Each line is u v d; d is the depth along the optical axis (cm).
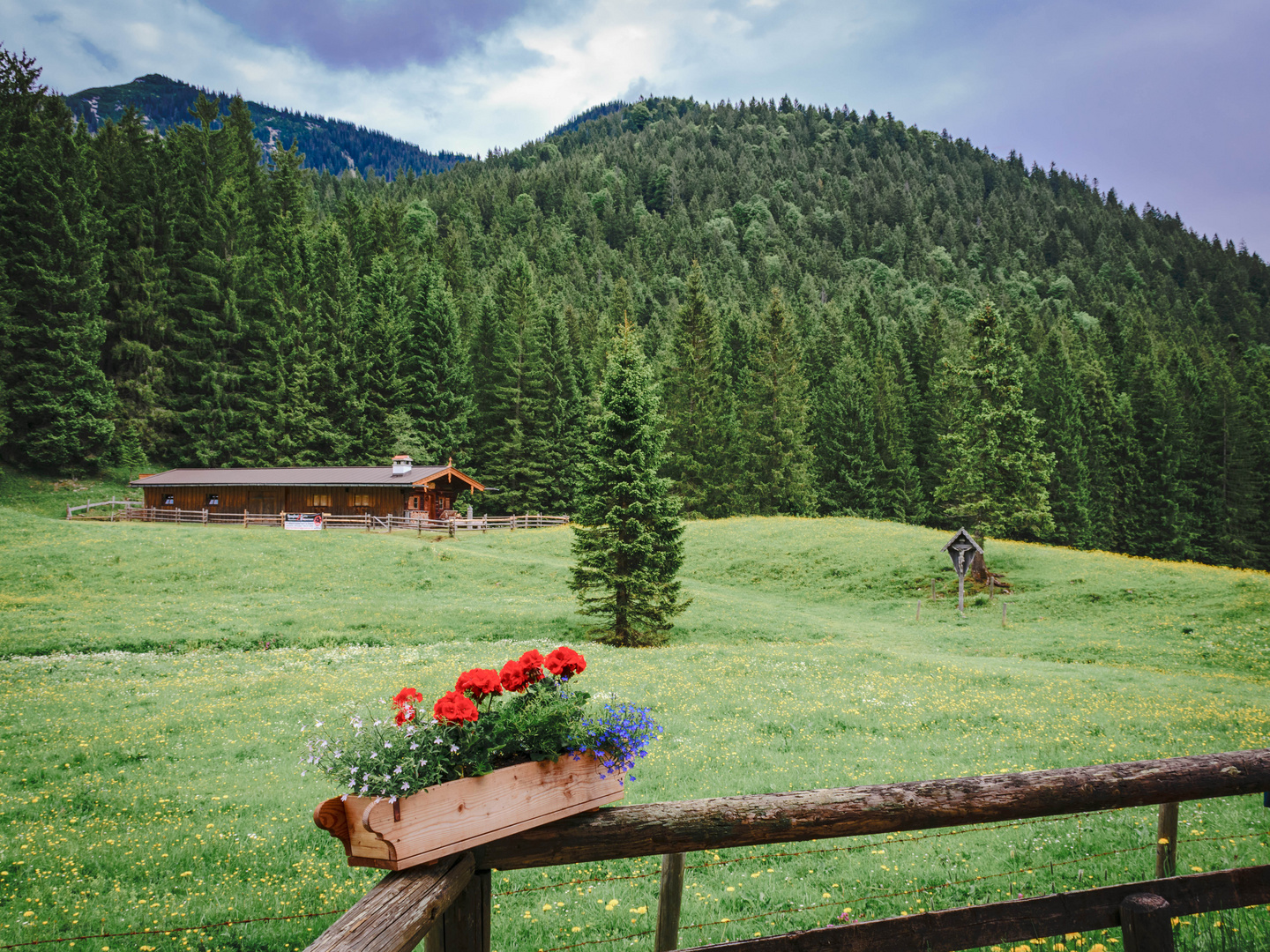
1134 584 3922
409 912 241
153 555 4125
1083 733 1642
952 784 368
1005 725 1722
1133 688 2203
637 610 2992
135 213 7700
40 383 6631
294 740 1530
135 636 2681
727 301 16250
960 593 3872
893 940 341
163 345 7662
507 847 312
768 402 8319
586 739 328
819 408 9050
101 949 660
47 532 4378
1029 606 3878
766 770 1319
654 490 3067
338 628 3033
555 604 3756
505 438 8356
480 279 13888
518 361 8456
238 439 7488
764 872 838
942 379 8275
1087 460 7956
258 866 888
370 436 7806
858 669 2458
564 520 7050
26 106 8100
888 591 4462
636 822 326
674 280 18200
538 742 313
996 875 775
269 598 3584
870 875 816
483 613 3375
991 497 5022
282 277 8012
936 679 2336
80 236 6988
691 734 1588
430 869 272
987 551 4891
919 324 15150
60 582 3612
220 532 4903
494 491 8194
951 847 911
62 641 2562
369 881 834
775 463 8100
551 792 319
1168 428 8294
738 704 1892
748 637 3369
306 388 7631
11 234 6812
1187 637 3073
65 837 976
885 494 8269
